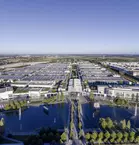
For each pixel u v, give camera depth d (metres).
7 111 153.25
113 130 117.81
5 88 199.75
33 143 99.69
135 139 104.38
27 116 144.62
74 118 138.75
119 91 196.25
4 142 101.75
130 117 142.50
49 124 128.75
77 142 103.62
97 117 141.62
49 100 179.00
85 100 185.50
